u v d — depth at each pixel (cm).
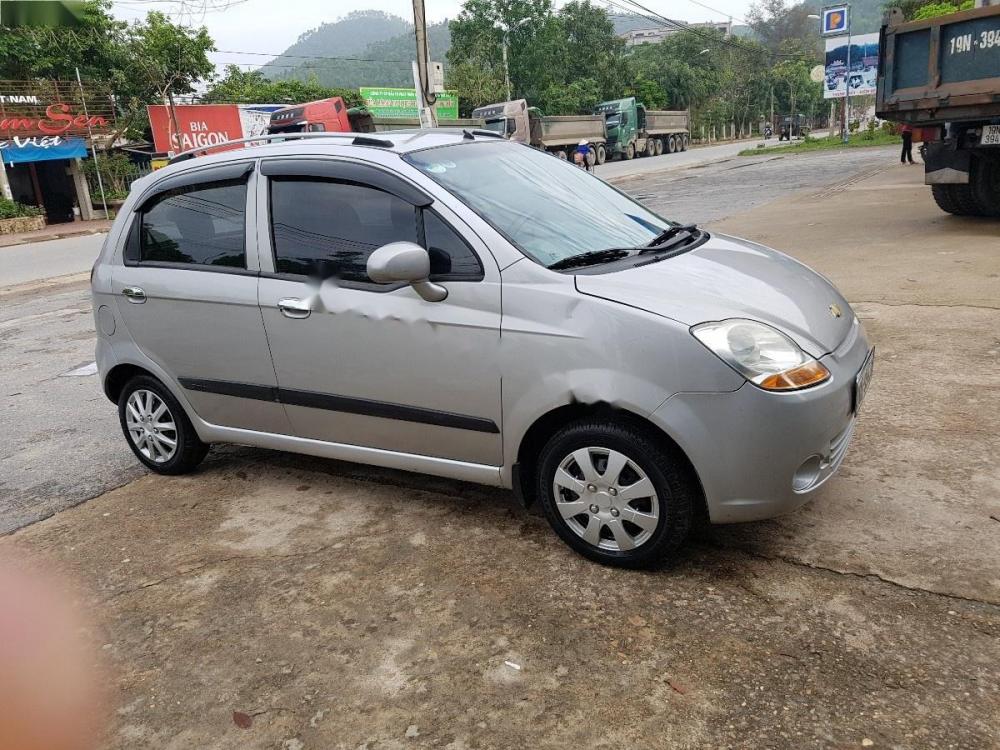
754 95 9625
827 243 993
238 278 376
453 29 6134
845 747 216
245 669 270
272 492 408
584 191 387
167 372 412
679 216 1497
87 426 541
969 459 373
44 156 2750
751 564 305
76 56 3044
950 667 242
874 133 4381
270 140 398
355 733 237
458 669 261
